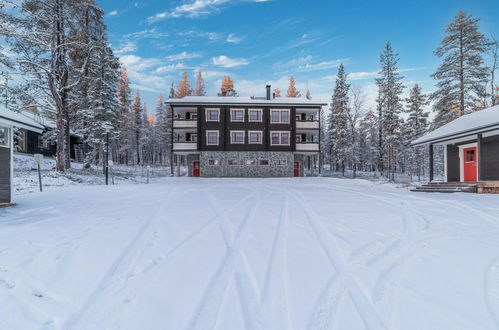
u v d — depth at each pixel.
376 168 47.91
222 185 17.33
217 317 2.58
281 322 2.50
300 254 4.16
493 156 13.82
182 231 5.54
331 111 40.97
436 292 3.00
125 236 5.20
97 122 24.08
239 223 6.19
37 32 15.73
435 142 16.45
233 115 29.97
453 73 22.69
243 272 3.55
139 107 49.47
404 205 8.60
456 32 22.88
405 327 2.39
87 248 4.53
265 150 29.95
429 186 16.03
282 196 11.12
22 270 3.69
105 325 2.49
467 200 9.70
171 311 2.69
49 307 2.80
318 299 2.88
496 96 24.98
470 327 2.38
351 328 2.39
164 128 46.00
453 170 16.78
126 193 12.19
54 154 31.88
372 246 4.54
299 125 30.61
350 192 12.72
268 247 4.49
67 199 10.20
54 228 5.83
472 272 3.52
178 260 3.97
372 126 40.62
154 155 58.22
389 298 2.89
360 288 3.11
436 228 5.72
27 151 27.03
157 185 16.80
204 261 3.92
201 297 2.94
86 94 25.17
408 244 4.66
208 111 29.83
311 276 3.42
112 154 50.94
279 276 3.42
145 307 2.77
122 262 3.94
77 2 17.45
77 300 2.93
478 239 4.97
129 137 47.75
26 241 4.91
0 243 4.80
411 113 38.31
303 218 6.66
